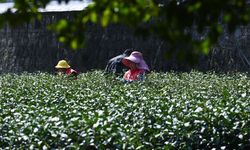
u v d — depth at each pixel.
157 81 36.34
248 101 22.48
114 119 19.27
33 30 61.88
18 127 18.88
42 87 33.44
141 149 17.34
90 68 58.72
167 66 53.81
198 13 7.52
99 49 58.38
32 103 26.09
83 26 7.83
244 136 18.69
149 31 7.68
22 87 33.72
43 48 61.41
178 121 18.67
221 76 44.38
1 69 63.81
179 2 7.69
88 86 33.78
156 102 22.98
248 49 51.22
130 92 27.66
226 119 18.83
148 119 19.34
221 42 51.72
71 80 38.19
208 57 51.94
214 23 7.61
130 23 7.71
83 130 18.06
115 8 7.72
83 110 22.62
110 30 57.75
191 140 18.22
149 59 54.94
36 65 61.78
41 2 8.15
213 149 17.97
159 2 7.82
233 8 7.50
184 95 26.61
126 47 56.78
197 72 44.44
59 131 18.12
